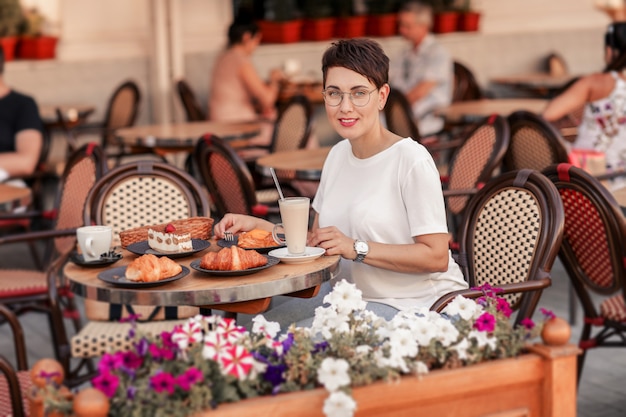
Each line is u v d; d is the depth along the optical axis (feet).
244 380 5.87
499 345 6.36
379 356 6.10
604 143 16.14
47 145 22.89
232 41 25.07
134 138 20.90
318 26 30.71
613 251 10.29
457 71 29.12
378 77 9.25
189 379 5.58
